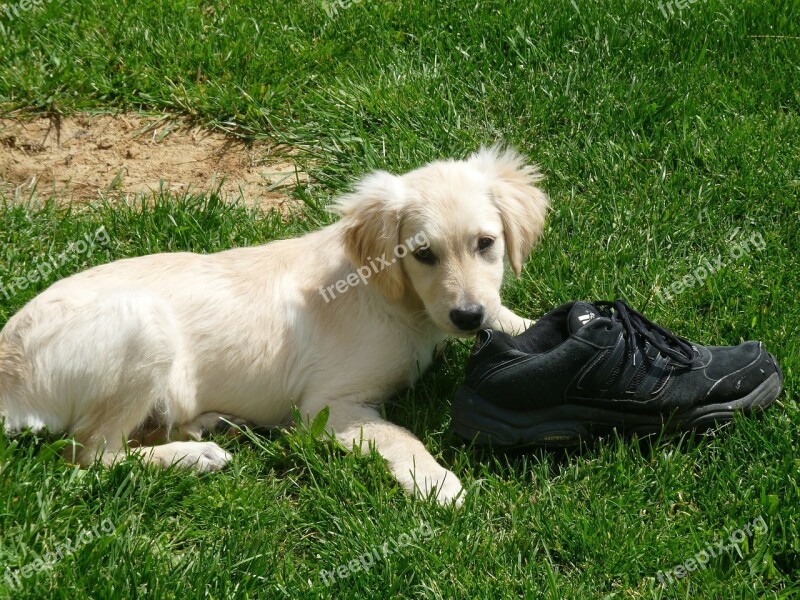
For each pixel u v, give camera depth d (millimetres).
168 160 2428
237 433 2045
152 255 2088
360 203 2061
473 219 2021
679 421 1983
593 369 1962
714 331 2115
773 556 1881
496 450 1997
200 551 1891
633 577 1870
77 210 2338
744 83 2480
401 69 2498
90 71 2504
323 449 2000
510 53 2535
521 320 2121
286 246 2111
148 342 1987
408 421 2059
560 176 2342
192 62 2516
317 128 2438
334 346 2051
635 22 2557
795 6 2580
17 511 1897
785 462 1936
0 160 2412
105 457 1990
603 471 1952
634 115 2412
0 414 1979
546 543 1898
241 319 2043
